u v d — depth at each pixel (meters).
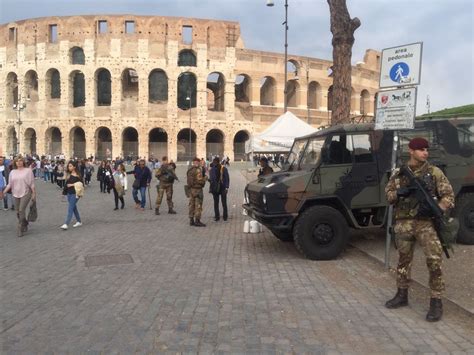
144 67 67.69
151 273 8.15
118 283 7.46
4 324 5.59
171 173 17.30
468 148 10.20
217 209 15.45
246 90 75.88
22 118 70.19
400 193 5.84
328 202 9.40
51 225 14.41
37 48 68.75
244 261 9.15
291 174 9.59
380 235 11.41
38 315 5.91
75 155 68.50
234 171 52.03
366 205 9.34
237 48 71.19
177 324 5.57
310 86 79.62
